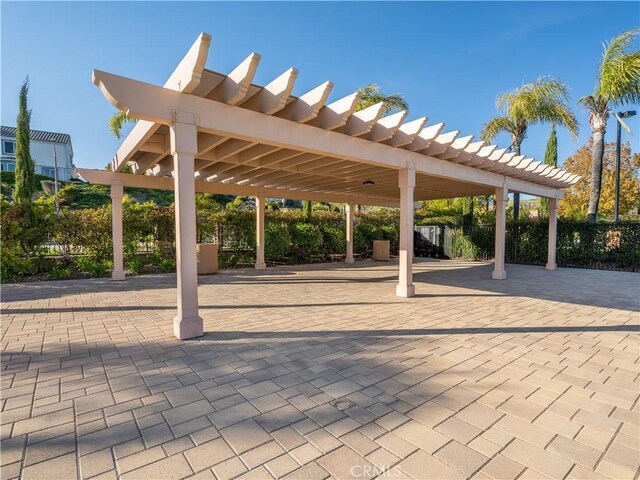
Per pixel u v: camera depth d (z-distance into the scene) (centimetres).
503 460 208
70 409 263
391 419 252
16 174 927
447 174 769
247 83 388
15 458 206
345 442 225
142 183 876
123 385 305
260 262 1177
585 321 524
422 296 723
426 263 1412
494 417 255
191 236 429
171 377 323
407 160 680
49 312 568
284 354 384
